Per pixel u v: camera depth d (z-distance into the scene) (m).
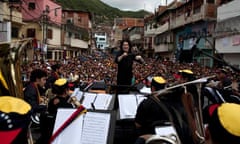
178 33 43.47
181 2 47.53
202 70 18.05
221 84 6.79
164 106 3.23
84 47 68.38
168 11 49.03
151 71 19.64
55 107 4.78
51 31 45.97
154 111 3.83
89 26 77.19
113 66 29.97
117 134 4.89
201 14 32.47
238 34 24.55
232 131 1.81
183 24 38.69
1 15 27.64
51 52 45.84
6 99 2.10
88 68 27.70
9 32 25.72
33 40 5.55
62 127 3.68
